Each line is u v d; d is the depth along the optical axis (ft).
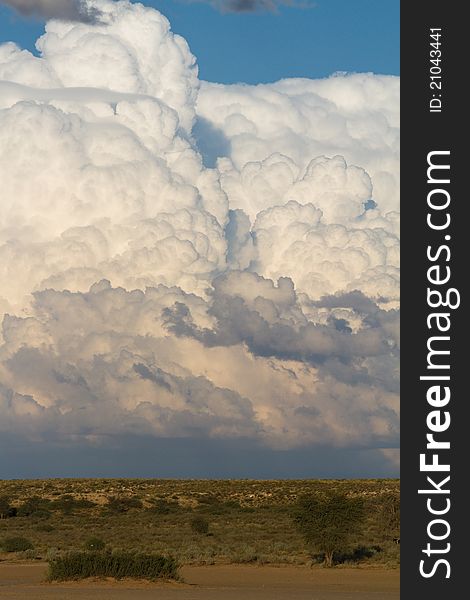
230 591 134.72
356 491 440.45
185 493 436.76
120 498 385.09
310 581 155.84
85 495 414.21
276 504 388.57
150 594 126.62
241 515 336.70
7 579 153.48
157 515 341.82
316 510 186.09
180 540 242.17
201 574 165.27
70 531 279.90
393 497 261.24
